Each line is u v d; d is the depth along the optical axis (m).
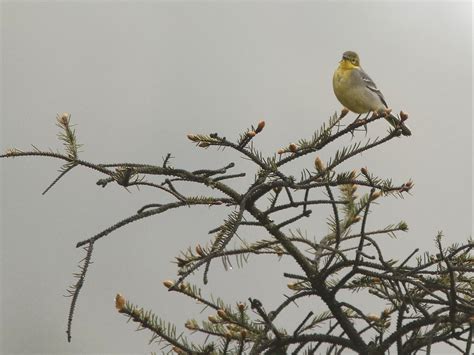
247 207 7.78
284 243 7.82
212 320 8.09
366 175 7.67
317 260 8.03
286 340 7.55
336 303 7.88
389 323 8.27
